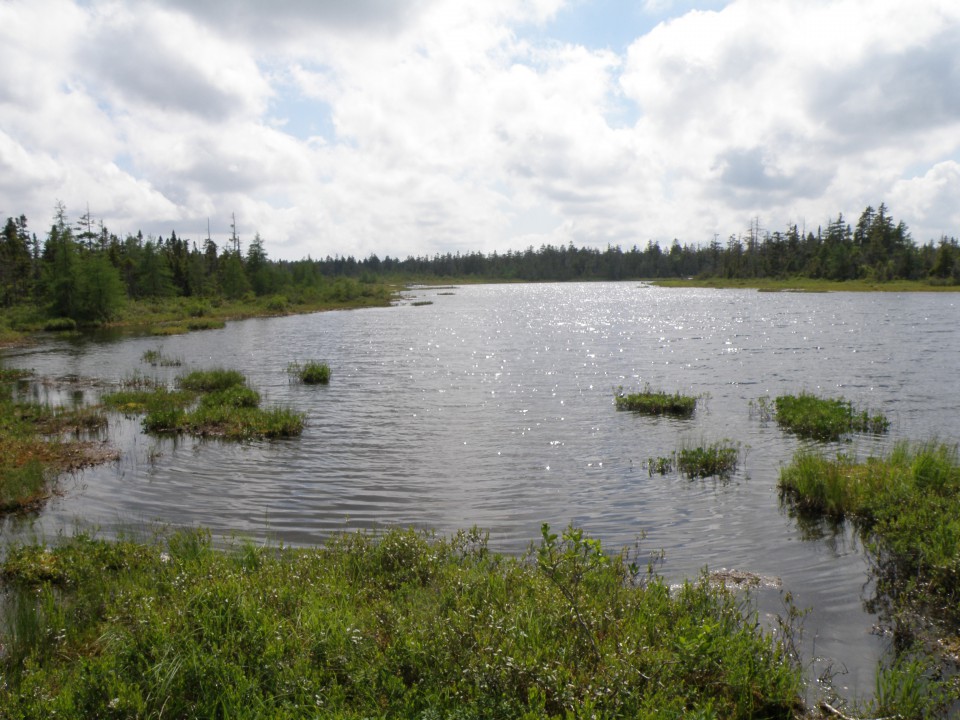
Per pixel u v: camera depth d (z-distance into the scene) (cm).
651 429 1650
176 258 9019
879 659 585
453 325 5300
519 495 1150
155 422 1691
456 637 538
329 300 9138
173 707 458
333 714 442
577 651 539
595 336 4184
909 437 1491
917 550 791
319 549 848
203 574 718
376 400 2116
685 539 923
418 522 1021
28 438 1536
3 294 6731
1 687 498
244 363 3083
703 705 480
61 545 878
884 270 11081
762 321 4931
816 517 1002
